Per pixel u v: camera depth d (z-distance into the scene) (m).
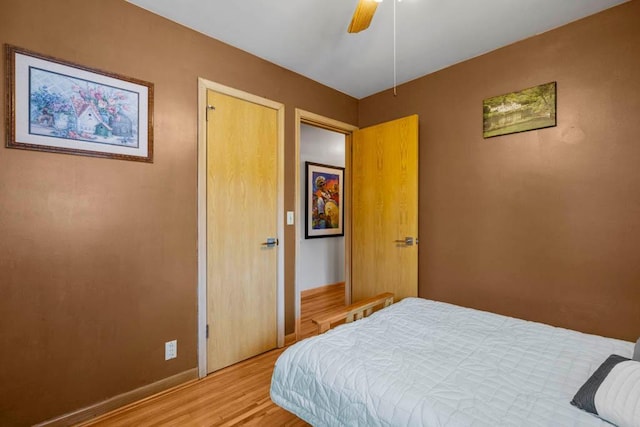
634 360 1.11
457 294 2.61
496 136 2.39
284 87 2.68
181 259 2.06
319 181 4.65
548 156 2.14
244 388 2.02
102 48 1.74
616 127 1.88
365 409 1.05
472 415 0.91
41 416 1.56
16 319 1.50
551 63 2.12
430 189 2.80
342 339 1.46
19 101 1.49
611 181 1.90
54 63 1.58
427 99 2.81
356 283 3.28
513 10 1.92
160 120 1.96
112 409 1.77
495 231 2.39
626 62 1.85
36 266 1.55
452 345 1.40
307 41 2.28
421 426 0.91
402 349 1.35
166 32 1.99
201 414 1.74
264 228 2.55
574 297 2.04
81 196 1.67
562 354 1.30
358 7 1.34
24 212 1.51
